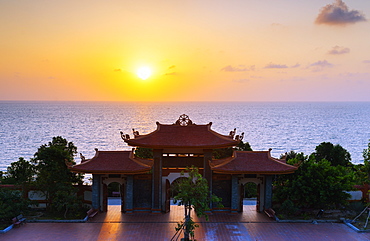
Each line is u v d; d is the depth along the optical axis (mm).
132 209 43281
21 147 156375
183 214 43062
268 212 42344
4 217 38188
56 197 41031
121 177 43250
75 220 39844
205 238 35406
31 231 36688
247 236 35938
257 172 40812
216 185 43594
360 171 50188
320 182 40750
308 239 35156
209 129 44844
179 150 44062
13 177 52938
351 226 38500
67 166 41406
